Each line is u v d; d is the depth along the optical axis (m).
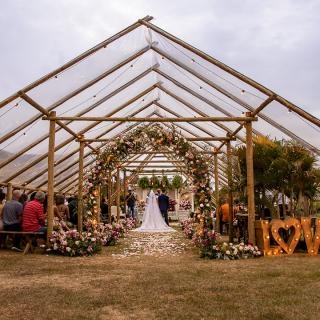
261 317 3.73
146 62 9.83
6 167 10.91
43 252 9.16
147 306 4.19
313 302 4.29
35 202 9.21
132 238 13.71
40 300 4.43
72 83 8.93
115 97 10.90
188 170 10.32
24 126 9.34
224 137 12.20
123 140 11.00
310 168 9.65
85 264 7.31
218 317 3.75
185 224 14.72
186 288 5.02
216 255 8.27
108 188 17.61
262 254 8.69
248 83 8.38
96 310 4.04
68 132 11.09
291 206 10.27
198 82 9.81
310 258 8.10
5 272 6.33
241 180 10.32
